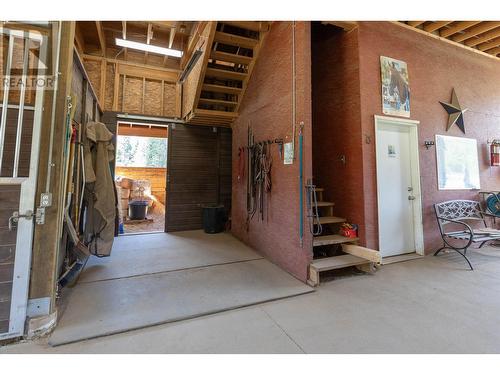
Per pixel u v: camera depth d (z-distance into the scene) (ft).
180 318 6.91
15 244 5.91
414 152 12.98
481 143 15.48
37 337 5.94
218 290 8.72
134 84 18.58
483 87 15.90
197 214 19.39
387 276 10.09
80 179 10.99
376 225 11.50
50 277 6.29
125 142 35.91
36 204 6.22
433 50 13.89
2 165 6.29
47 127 6.41
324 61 13.42
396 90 12.37
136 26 16.63
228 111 16.70
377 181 11.60
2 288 5.79
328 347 5.72
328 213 12.64
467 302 7.88
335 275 10.22
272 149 12.02
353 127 11.66
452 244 13.85
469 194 14.76
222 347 5.72
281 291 8.64
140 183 27.53
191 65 14.55
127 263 11.45
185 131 19.20
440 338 6.04
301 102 9.83
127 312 7.16
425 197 13.10
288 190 10.63
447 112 14.23
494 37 14.43
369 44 11.74
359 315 7.13
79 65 9.74
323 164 13.39
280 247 11.18
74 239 8.90
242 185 15.65
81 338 5.94
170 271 10.54
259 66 13.43
